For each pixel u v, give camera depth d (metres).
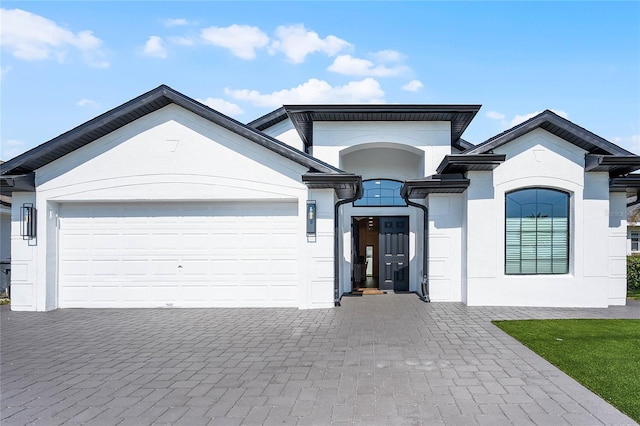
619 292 9.96
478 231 9.66
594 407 4.04
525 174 9.66
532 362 5.42
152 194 9.50
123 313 9.00
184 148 9.51
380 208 12.42
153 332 7.30
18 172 9.46
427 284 10.44
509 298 9.55
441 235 10.26
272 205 9.65
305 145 12.82
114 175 9.51
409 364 5.39
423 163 10.93
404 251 12.41
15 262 9.42
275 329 7.43
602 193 9.61
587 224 9.57
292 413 3.98
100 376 5.10
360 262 14.70
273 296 9.55
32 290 9.35
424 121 10.77
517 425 3.69
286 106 10.06
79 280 9.69
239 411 4.04
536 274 9.67
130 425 3.79
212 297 9.59
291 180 9.38
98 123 9.03
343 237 12.05
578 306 9.47
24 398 4.44
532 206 9.80
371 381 4.79
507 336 6.79
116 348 6.34
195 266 9.64
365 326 7.60
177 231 9.68
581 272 9.51
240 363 5.54
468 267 9.63
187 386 4.73
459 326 7.54
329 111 10.16
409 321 7.99
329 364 5.44
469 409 4.02
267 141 9.22
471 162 8.99
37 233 9.43
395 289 12.35
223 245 9.64
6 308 9.87
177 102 9.23
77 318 8.53
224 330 7.39
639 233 21.97
